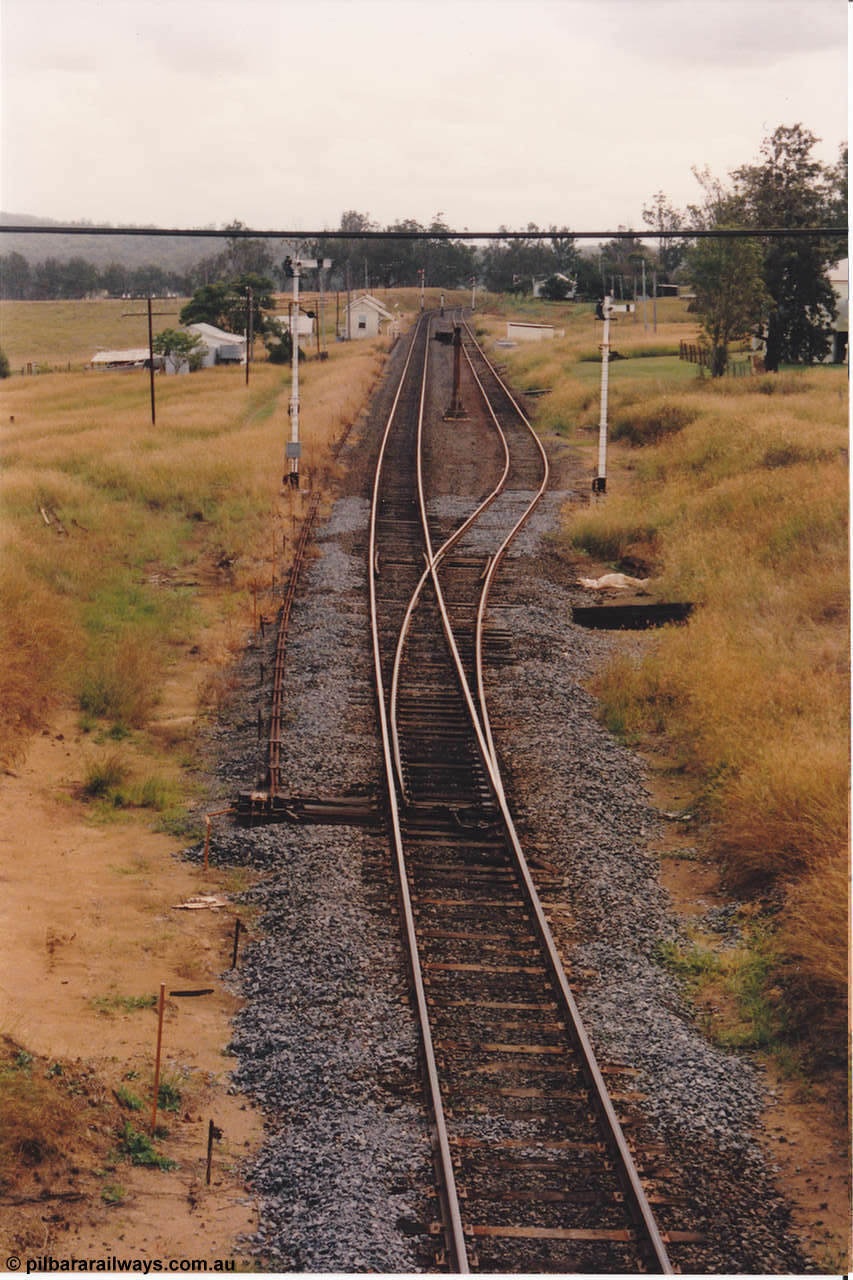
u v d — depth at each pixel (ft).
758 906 46.06
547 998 38.70
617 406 184.03
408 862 48.65
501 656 75.92
